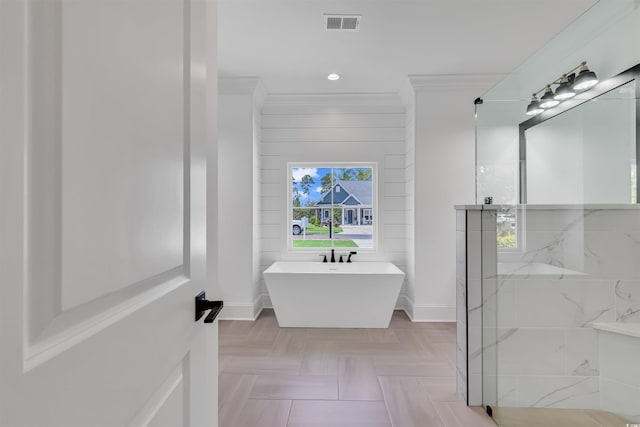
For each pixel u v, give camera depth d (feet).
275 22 8.33
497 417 6.30
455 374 7.98
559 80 6.70
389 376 7.88
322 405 6.68
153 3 1.96
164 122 2.10
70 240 1.31
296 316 11.30
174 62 2.25
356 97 13.30
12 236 1.10
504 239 6.49
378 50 9.80
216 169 3.65
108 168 1.54
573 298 5.97
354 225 14.07
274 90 12.87
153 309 1.98
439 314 11.80
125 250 1.67
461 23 8.42
